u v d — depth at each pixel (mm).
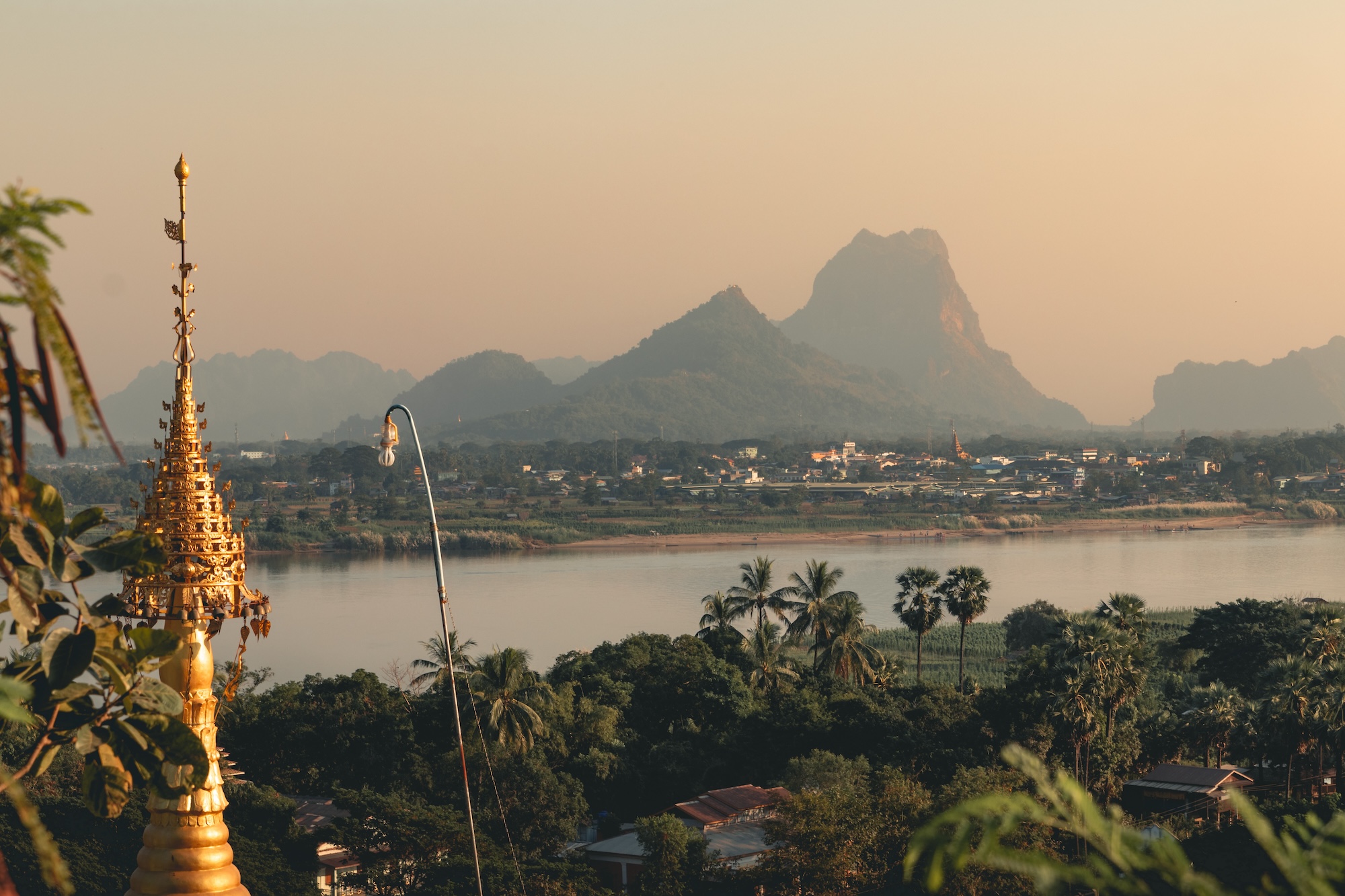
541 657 134125
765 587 105312
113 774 10438
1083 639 72000
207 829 14602
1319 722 69562
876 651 102000
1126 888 4645
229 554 14961
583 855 58781
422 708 72625
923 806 56344
